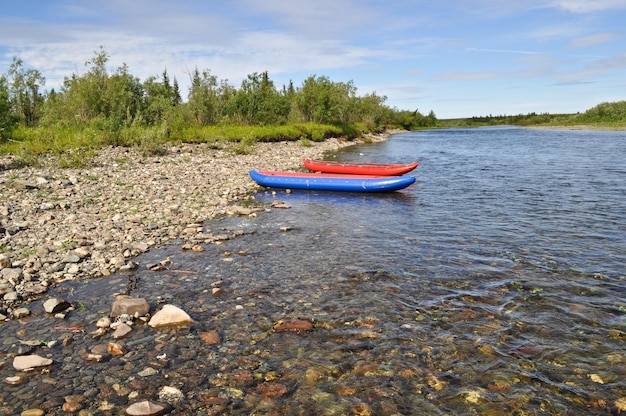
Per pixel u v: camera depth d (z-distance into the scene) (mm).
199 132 36500
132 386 5629
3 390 5500
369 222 14547
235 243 12086
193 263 10383
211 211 15711
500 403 5352
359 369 6062
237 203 17781
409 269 9969
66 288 8781
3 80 26234
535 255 10812
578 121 121625
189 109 45812
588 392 5547
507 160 33594
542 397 5461
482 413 5176
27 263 9586
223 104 49312
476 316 7633
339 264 10344
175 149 29453
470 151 43000
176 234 12688
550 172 25938
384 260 10602
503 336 6945
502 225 13820
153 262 10414
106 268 9797
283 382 5770
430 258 10719
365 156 37281
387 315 7699
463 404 5340
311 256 10953
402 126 129625
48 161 22562
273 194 19875
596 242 11805
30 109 37906
